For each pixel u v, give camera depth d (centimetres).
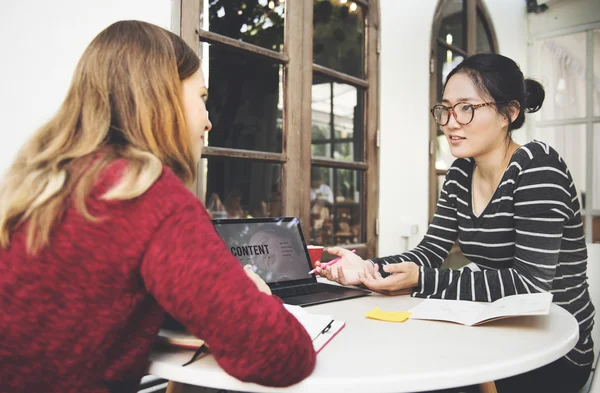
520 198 132
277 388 67
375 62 299
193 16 198
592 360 138
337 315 109
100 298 65
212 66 219
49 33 153
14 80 145
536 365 79
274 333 64
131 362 70
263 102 242
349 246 279
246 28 229
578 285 141
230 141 229
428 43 353
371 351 82
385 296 132
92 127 73
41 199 65
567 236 140
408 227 326
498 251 144
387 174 309
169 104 79
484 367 74
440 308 112
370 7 295
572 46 502
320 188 265
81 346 65
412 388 69
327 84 269
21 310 64
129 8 175
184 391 196
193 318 63
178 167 82
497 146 145
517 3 497
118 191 64
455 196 160
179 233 65
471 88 143
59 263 64
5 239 65
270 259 144
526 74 521
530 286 123
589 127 495
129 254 64
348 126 286
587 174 498
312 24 254
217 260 65
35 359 65
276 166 242
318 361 76
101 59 77
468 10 404
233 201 234
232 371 65
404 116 326
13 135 145
